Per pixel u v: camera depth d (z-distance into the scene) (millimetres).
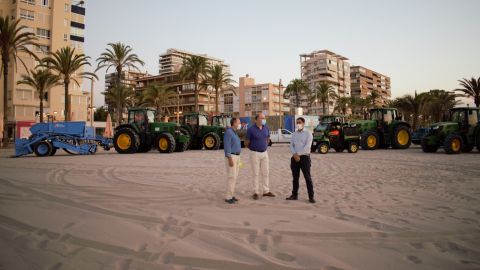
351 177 7777
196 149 21219
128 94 47125
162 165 10336
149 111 17688
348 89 99625
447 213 4340
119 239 3281
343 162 11391
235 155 5152
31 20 43250
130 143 16562
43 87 34656
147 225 3777
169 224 3818
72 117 33594
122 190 5977
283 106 76938
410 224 3830
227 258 2793
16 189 6047
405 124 19094
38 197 5344
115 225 3771
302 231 3564
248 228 3672
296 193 5371
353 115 73188
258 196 5531
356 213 4359
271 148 22406
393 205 4828
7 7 42844
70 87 47500
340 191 6008
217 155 14969
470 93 36250
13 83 41562
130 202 4992
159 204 4871
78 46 50000
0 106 42156
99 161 11781
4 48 26062
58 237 3352
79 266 2635
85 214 4273
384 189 6156
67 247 3068
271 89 73375
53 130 15648
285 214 4328
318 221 3973
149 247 3055
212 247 3062
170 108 76312
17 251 2979
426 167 9695
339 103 74438
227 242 3201
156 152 17969
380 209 4582
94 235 3408
